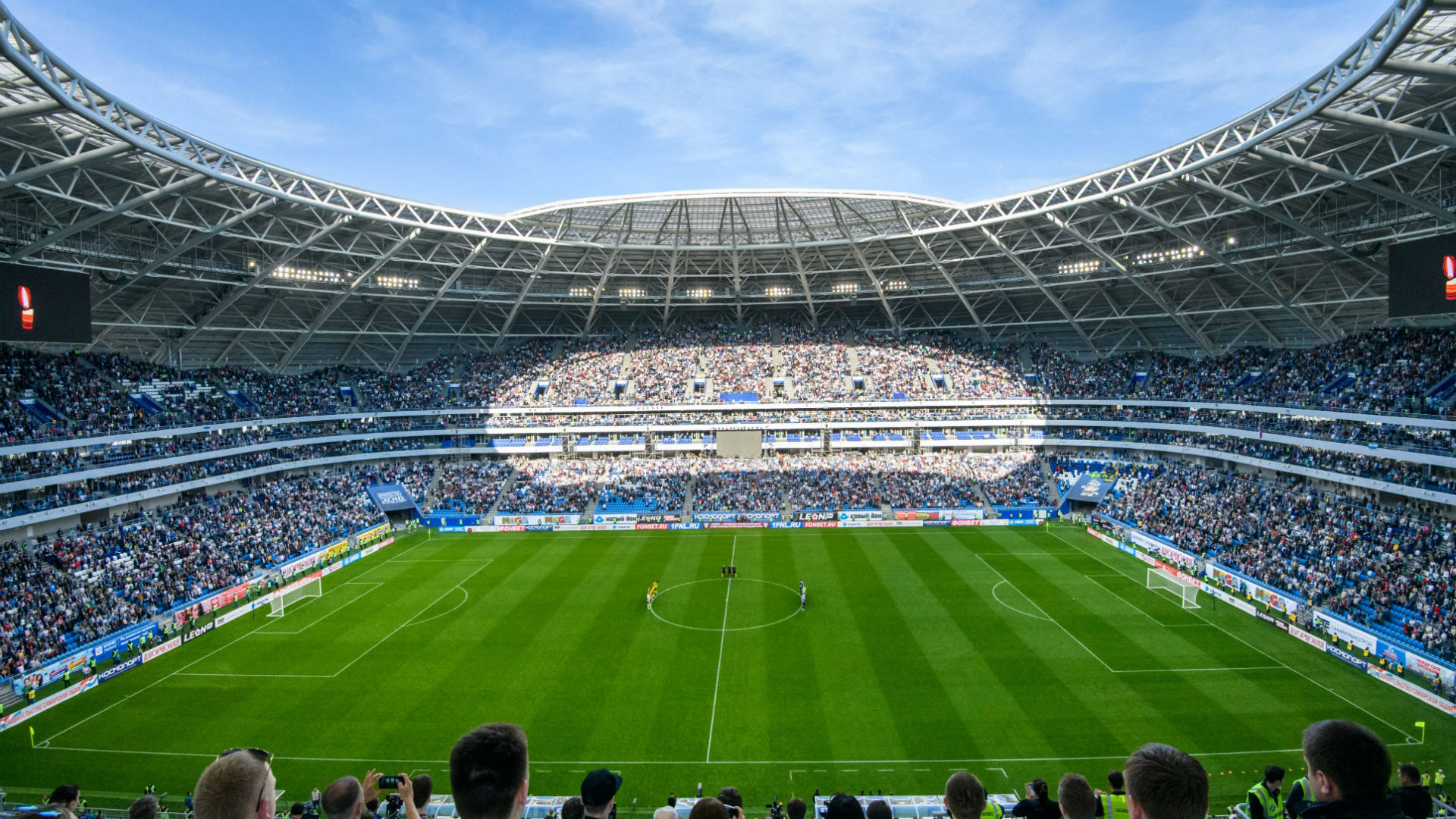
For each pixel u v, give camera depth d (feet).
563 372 320.29
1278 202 174.40
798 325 349.82
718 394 305.53
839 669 129.90
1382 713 111.45
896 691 120.88
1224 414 242.99
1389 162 158.92
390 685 126.72
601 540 235.61
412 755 104.22
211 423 225.76
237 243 209.05
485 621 157.89
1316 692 118.93
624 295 312.91
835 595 172.76
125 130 136.05
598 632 150.00
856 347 330.75
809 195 230.48
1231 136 162.91
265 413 251.60
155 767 102.63
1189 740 104.68
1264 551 180.24
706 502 264.72
